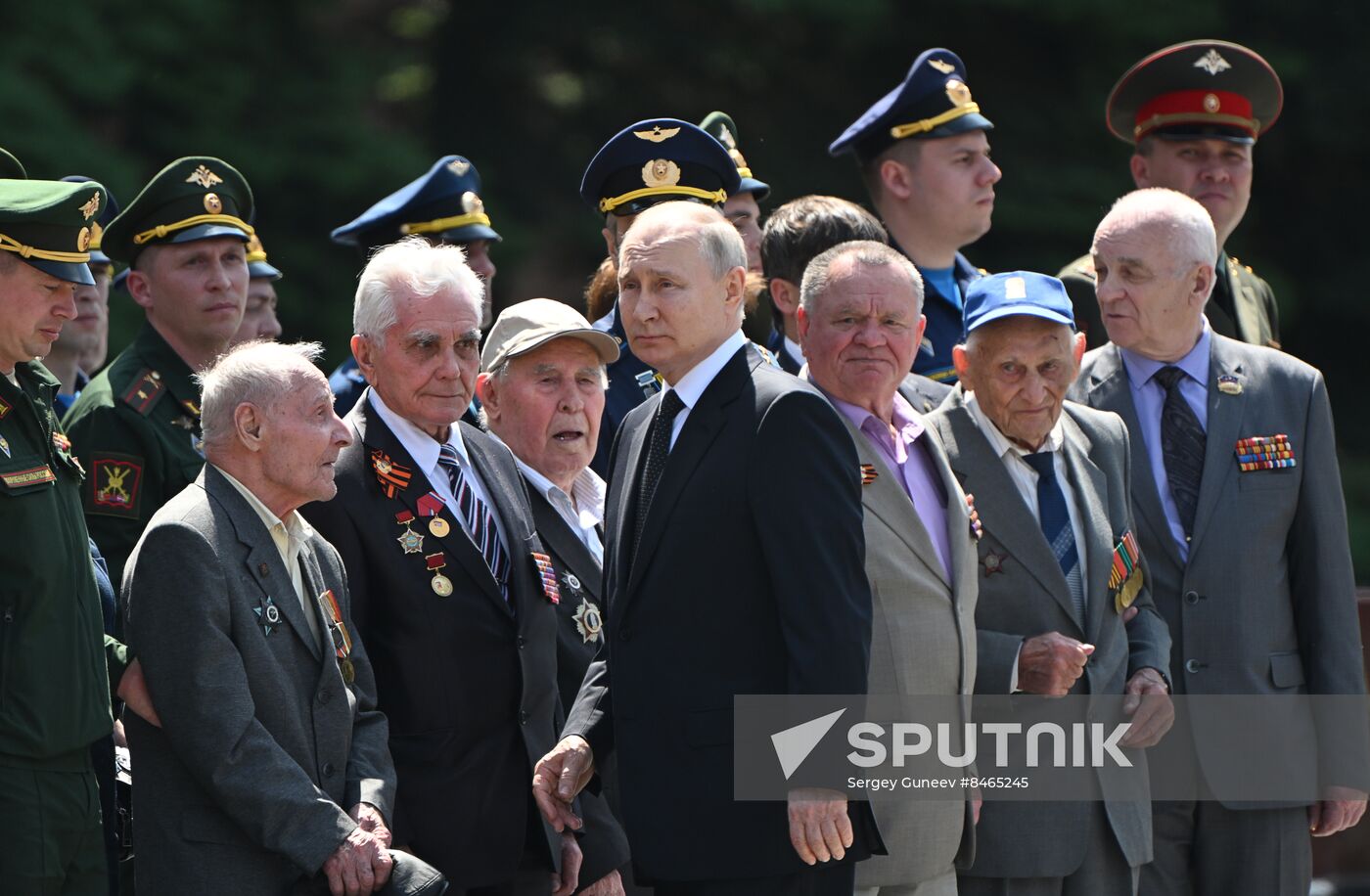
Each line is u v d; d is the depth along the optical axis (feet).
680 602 49.52
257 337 88.94
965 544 56.65
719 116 82.89
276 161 167.02
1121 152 188.85
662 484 50.24
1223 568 65.31
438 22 206.69
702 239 50.85
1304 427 67.05
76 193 54.65
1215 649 65.16
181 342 71.82
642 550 50.29
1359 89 193.47
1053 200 181.88
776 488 48.39
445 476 56.90
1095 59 190.39
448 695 54.65
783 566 48.01
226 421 51.24
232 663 49.21
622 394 69.26
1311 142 195.72
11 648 51.88
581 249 200.85
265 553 50.98
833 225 68.80
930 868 54.44
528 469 61.82
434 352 55.57
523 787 55.67
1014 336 59.57
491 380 63.00
